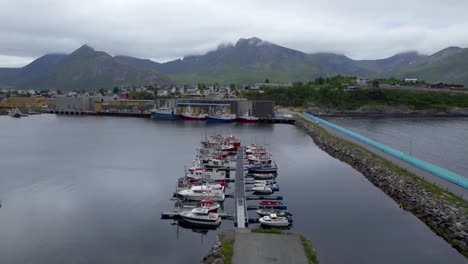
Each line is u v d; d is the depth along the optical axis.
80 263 52.59
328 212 70.62
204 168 97.75
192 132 192.50
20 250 56.53
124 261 53.06
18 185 91.19
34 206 76.06
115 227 65.12
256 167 103.56
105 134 185.88
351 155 115.25
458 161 116.81
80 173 102.56
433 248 55.59
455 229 58.16
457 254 53.75
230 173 103.00
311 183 91.12
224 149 132.25
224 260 47.88
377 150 116.75
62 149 141.00
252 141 158.62
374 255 53.31
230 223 67.06
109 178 97.12
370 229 62.44
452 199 66.00
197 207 71.19
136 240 59.97
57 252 55.84
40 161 118.75
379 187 86.88
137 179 96.12
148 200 79.31
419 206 69.56
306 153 131.00
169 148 142.00
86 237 61.06
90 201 78.94
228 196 81.75
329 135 155.12
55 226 65.69
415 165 93.38
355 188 86.69
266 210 70.25
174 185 90.38
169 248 57.09
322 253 53.78
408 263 51.16
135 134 185.25
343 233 60.81
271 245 52.28
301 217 68.00
